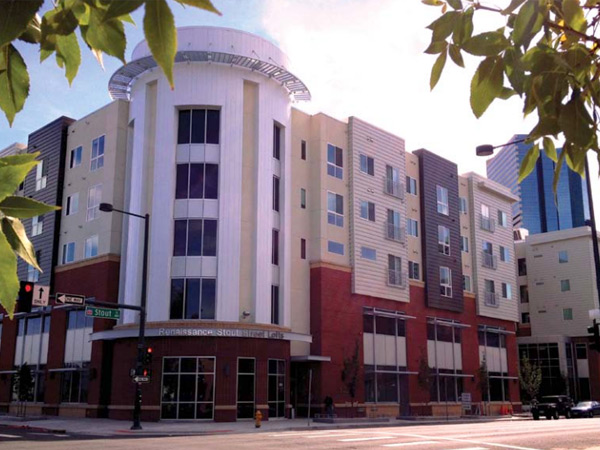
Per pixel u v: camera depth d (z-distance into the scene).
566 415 47.38
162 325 33.00
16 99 1.85
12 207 1.71
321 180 40.38
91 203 40.47
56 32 1.77
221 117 36.00
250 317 34.81
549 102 2.42
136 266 35.31
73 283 39.91
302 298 38.66
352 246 41.06
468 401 40.47
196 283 34.16
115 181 39.12
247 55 36.88
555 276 68.44
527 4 2.23
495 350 53.59
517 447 18.47
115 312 28.84
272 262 36.97
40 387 41.28
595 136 2.36
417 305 45.72
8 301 1.67
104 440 21.50
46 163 44.38
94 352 37.03
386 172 44.91
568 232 68.06
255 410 33.41
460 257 50.81
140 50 37.25
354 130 42.84
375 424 34.50
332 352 38.34
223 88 36.25
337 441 20.50
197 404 32.38
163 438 22.84
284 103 39.12
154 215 35.12
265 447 18.44
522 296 70.56
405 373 42.78
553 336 65.00
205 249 34.56
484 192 55.44
